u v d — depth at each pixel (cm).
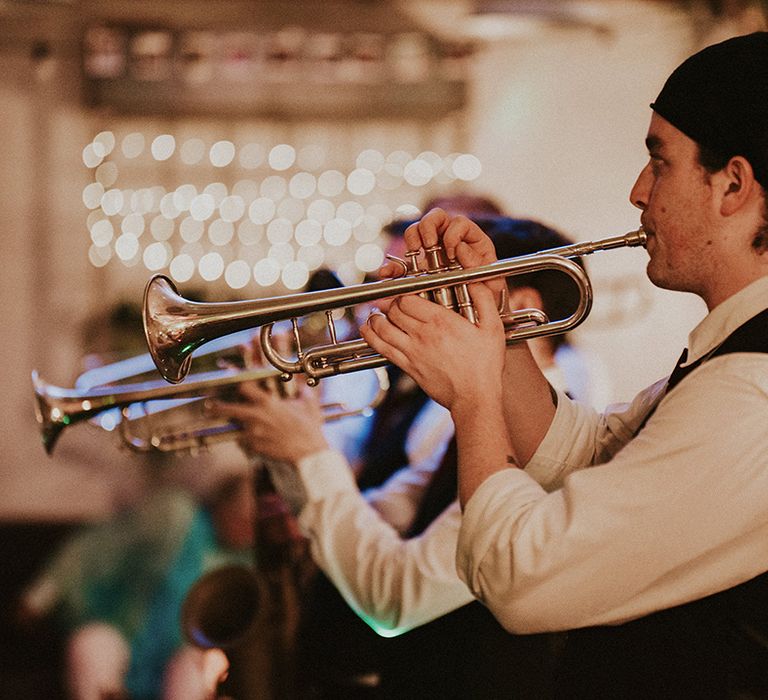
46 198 671
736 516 129
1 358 661
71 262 673
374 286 149
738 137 134
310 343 256
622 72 673
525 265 147
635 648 140
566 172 682
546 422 166
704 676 136
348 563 207
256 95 659
